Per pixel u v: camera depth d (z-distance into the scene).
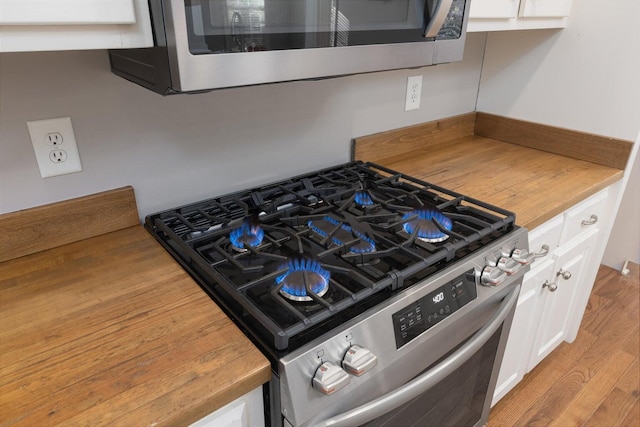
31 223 0.91
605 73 1.44
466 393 1.14
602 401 1.62
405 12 0.88
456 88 1.73
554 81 1.57
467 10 0.99
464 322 0.94
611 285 2.31
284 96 1.22
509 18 1.26
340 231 0.95
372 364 0.70
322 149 1.38
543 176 1.40
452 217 1.03
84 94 0.91
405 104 1.57
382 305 0.76
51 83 0.87
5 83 0.83
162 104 1.02
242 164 1.21
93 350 0.67
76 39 0.61
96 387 0.60
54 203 0.94
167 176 1.08
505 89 1.73
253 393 0.69
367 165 1.39
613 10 1.38
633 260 2.43
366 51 0.85
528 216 1.12
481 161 1.54
